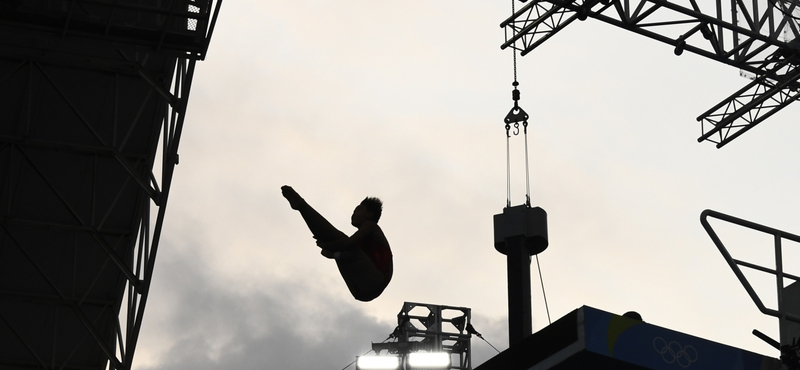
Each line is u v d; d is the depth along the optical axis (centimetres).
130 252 2172
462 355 2558
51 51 1836
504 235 1875
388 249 682
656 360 945
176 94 1808
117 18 1661
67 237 2133
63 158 2014
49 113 1966
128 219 2152
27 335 2319
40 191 2072
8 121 1964
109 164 2039
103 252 2177
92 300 2261
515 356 1004
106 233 2161
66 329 2316
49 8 1636
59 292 2134
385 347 2569
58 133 2006
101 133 2022
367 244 677
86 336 2333
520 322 1805
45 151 1989
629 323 954
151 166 2069
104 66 1869
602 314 946
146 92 1953
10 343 2339
